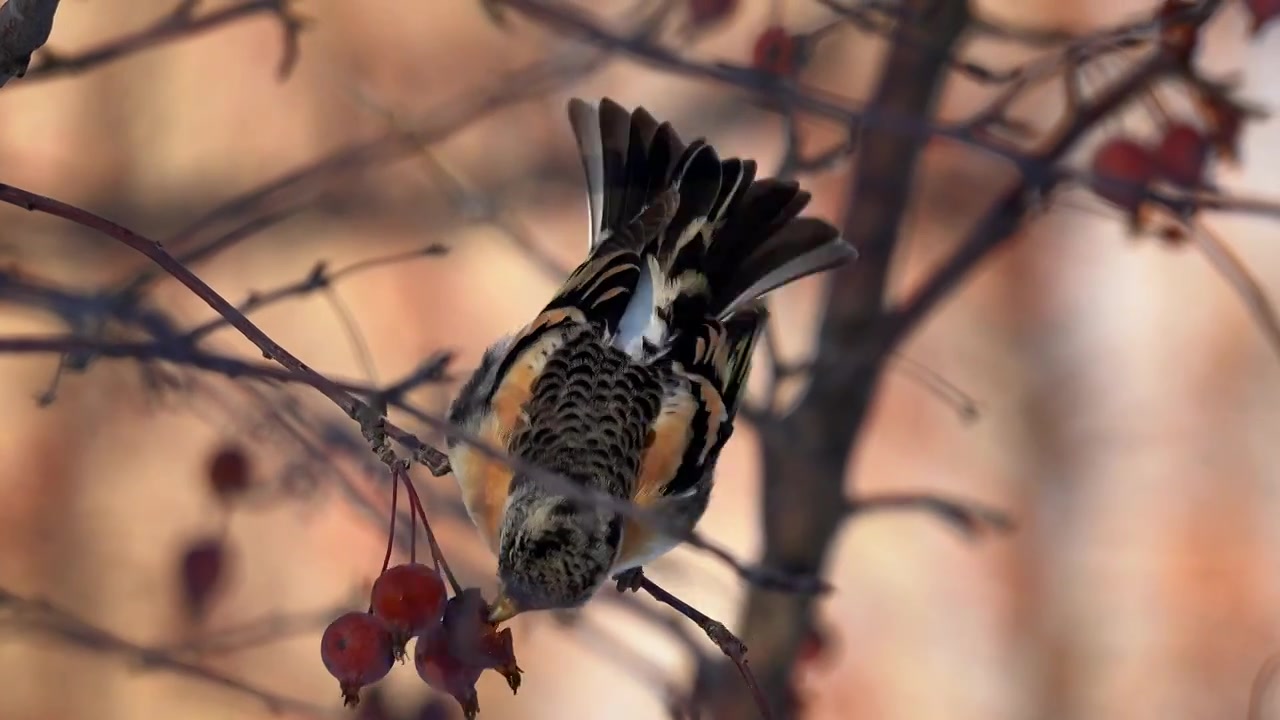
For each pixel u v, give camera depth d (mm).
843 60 11617
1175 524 15344
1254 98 14375
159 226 13242
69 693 13070
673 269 7398
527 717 13781
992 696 14789
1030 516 15258
